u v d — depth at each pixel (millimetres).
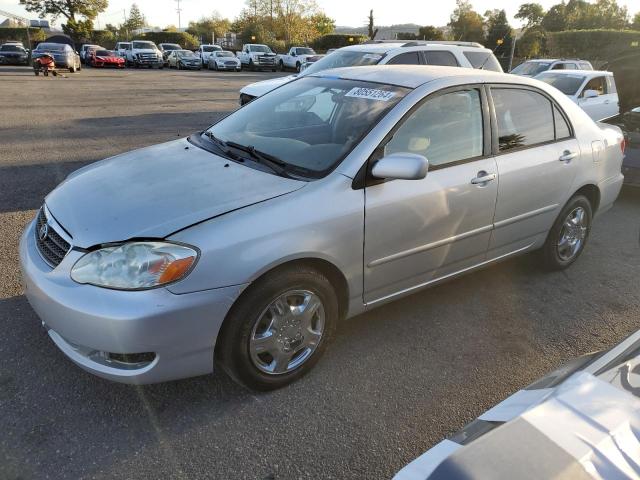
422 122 3170
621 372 1645
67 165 7316
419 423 2637
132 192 2758
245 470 2314
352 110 3238
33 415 2570
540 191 3824
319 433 2541
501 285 4168
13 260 4188
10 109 12594
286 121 3502
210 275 2383
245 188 2736
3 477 2227
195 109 14148
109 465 2312
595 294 4094
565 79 10281
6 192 5945
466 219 3375
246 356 2607
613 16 59125
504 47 34562
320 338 2893
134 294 2301
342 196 2787
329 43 52531
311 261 2738
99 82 21922
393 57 8414
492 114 3539
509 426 1343
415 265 3215
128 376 2422
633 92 12195
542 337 3459
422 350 3252
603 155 4312
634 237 5457
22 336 3166
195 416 2615
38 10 68625
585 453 1261
